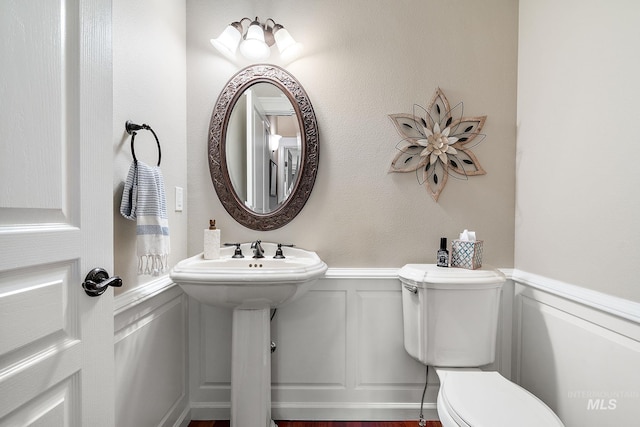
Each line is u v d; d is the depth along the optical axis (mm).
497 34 1617
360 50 1634
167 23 1449
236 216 1640
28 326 597
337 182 1646
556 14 1342
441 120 1632
